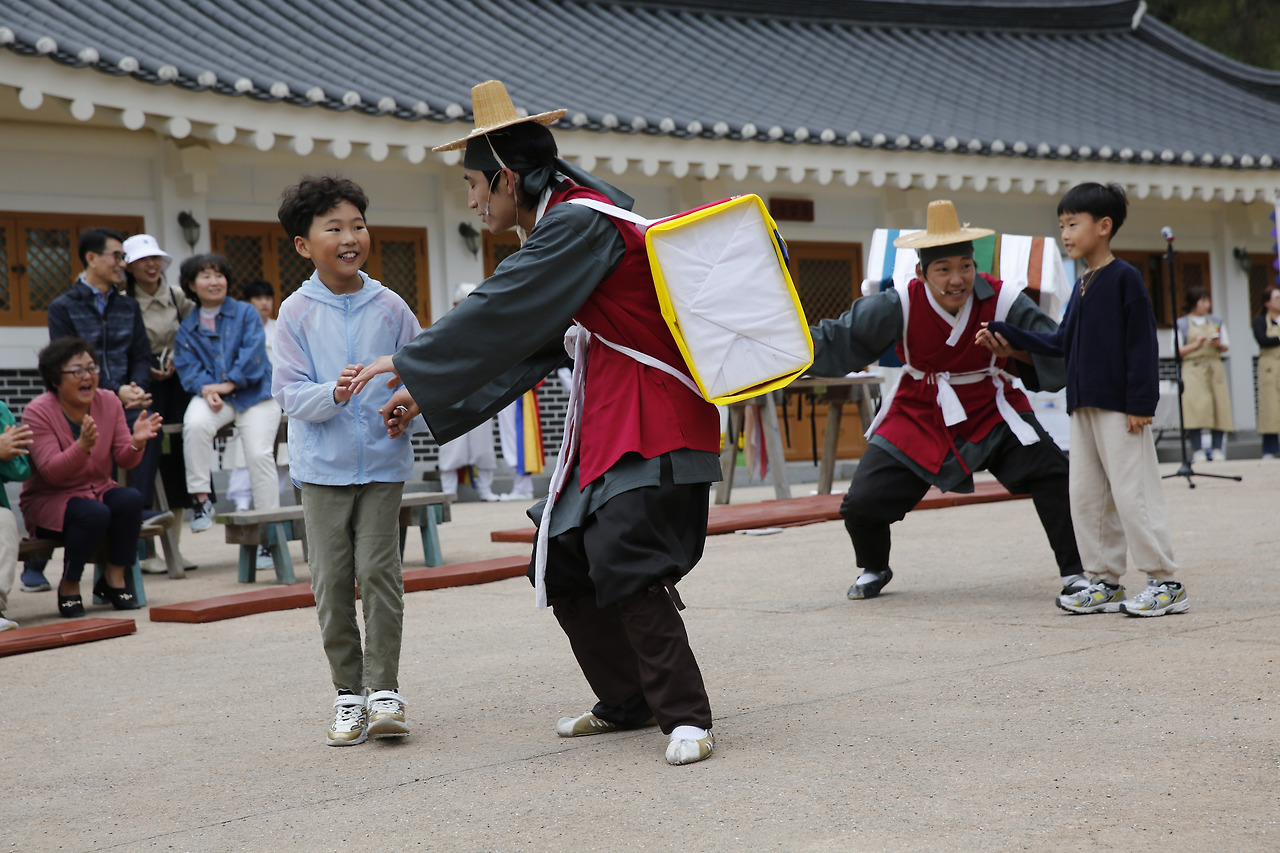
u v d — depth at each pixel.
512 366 3.13
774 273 3.27
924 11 20.41
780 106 15.68
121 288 8.34
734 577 6.35
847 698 3.68
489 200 3.35
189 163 11.92
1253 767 2.79
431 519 7.17
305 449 3.59
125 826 2.92
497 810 2.84
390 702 3.51
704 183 15.25
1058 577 5.84
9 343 11.42
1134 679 3.66
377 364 3.13
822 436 15.80
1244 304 18.91
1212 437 16.48
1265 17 29.62
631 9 17.97
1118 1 21.94
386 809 2.91
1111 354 4.64
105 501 6.23
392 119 11.90
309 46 13.20
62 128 11.62
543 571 3.25
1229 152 17.41
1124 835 2.43
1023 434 5.13
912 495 5.37
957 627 4.71
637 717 3.53
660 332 3.24
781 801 2.76
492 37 15.49
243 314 8.04
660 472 3.16
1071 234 4.73
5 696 4.41
